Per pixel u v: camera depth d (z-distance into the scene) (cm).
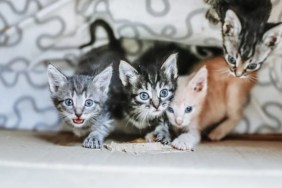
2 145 62
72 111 63
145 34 71
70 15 71
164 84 64
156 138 65
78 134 67
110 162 54
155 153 60
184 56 70
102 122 66
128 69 64
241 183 50
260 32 66
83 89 64
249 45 67
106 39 72
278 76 71
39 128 75
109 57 70
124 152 60
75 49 73
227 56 69
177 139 63
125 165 53
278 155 58
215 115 71
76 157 56
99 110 65
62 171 52
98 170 52
